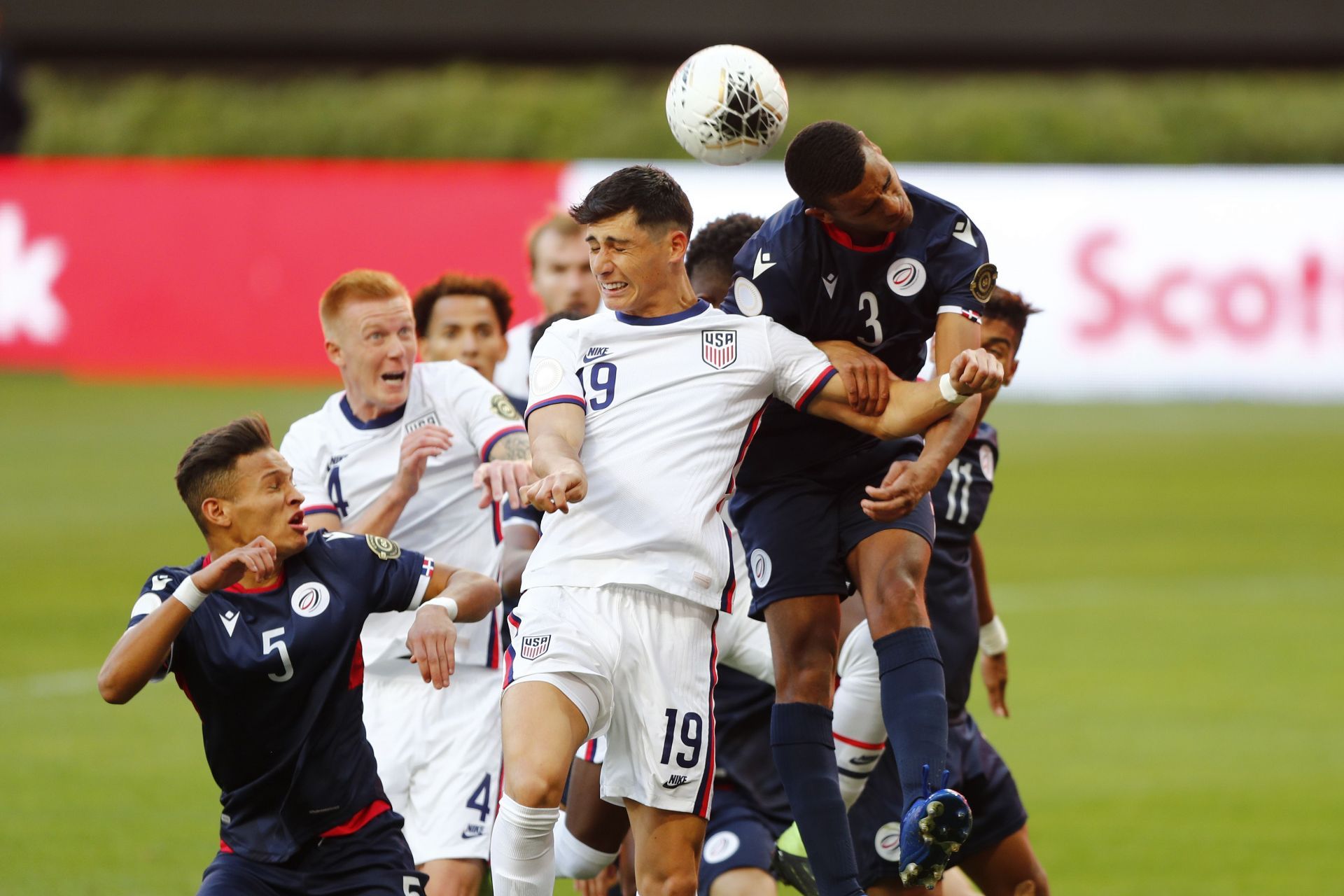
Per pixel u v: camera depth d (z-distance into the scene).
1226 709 28.58
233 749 13.36
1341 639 33.81
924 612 14.02
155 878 19.42
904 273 14.20
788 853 15.41
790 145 13.63
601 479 13.50
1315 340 66.19
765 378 13.98
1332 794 23.69
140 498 47.22
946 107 86.94
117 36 93.06
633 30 93.69
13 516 44.69
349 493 17.06
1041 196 65.38
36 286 67.25
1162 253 65.69
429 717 16.52
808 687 14.15
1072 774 24.75
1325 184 65.12
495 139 85.12
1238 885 19.81
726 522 16.17
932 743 13.30
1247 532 45.25
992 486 16.69
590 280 22.64
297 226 65.25
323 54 96.75
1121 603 37.16
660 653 13.34
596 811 15.62
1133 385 66.75
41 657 31.00
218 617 13.26
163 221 66.00
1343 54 96.50
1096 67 98.38
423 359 20.39
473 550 17.30
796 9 93.69
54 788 23.42
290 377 65.81
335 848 13.29
